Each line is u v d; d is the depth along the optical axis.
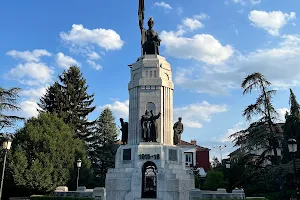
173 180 22.88
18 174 30.81
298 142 30.81
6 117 36.03
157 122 25.61
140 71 27.14
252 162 31.88
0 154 32.72
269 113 30.84
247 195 32.19
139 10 29.27
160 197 22.72
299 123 31.28
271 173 28.02
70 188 35.69
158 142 24.73
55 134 35.09
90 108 54.22
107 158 51.53
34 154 32.97
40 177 31.31
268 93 31.31
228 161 34.53
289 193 30.11
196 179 37.78
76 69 53.75
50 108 50.41
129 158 24.59
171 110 26.88
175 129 27.55
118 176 23.91
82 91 53.16
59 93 50.22
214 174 33.22
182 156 25.39
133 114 26.52
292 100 33.34
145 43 28.44
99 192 22.16
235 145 32.22
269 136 30.36
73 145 36.81
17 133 35.19
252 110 31.28
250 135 30.80
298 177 29.97
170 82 27.30
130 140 26.11
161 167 23.50
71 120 50.25
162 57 28.11
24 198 31.97
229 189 33.06
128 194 23.03
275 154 30.22
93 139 52.97
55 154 33.69
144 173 24.14
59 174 33.50
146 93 26.34
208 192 22.20
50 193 32.56
